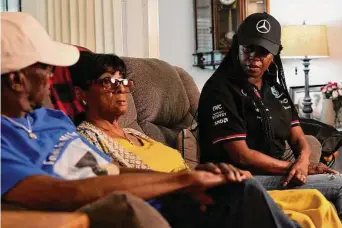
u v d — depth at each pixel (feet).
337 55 16.67
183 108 10.02
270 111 8.31
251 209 5.52
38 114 4.81
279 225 5.57
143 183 4.44
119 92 7.02
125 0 11.81
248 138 8.15
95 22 11.27
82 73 6.95
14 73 4.31
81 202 4.11
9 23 4.31
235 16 16.26
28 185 4.06
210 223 5.64
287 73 16.63
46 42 4.45
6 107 4.46
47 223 3.62
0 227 3.55
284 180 7.82
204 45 16.40
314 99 16.48
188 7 16.47
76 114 7.09
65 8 11.04
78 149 4.86
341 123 15.26
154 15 12.25
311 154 9.34
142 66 9.44
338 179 7.99
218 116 7.88
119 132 7.24
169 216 5.71
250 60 8.05
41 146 4.56
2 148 4.15
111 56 6.98
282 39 15.66
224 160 7.95
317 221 6.77
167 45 16.34
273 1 16.53
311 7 16.60
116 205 3.78
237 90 8.05
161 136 9.01
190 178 4.71
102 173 4.82
